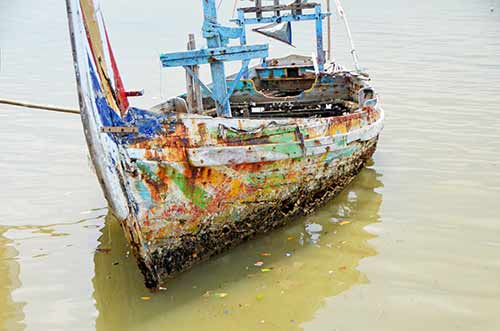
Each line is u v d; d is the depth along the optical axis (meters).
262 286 7.13
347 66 19.55
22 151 12.09
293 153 7.75
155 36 25.97
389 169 10.85
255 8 11.77
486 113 14.14
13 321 6.55
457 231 8.41
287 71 12.57
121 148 6.39
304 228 8.58
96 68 6.27
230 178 7.31
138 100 16.03
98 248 8.17
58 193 10.05
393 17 30.25
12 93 16.70
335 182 9.27
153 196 6.68
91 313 6.70
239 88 11.01
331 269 7.48
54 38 26.02
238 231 7.84
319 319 6.49
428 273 7.35
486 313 6.54
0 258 7.89
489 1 35.69
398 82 17.38
